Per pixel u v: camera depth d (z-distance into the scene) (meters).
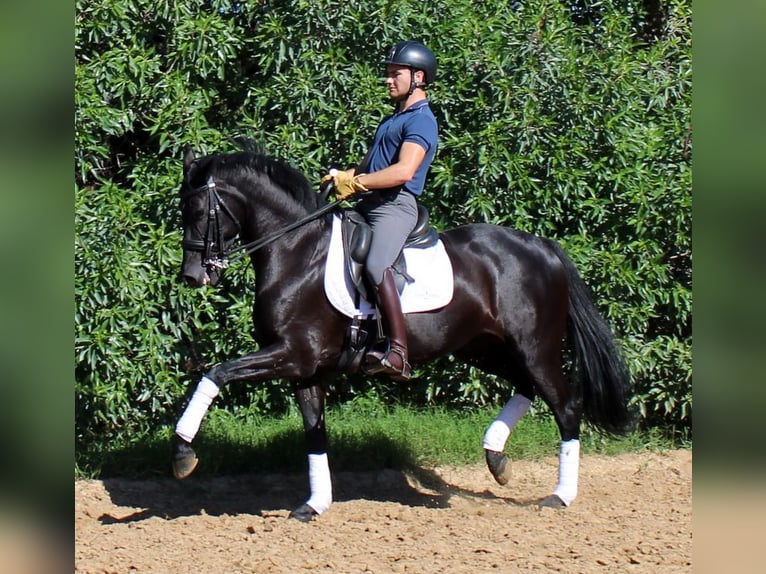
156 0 11.52
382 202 8.69
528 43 11.65
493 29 11.93
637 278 11.66
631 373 11.45
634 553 7.96
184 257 8.70
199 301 11.35
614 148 11.81
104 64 11.25
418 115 8.61
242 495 10.23
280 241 8.71
